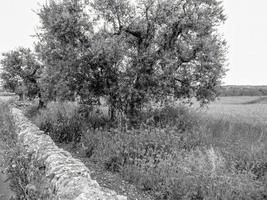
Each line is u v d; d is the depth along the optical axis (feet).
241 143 27.55
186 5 41.27
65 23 35.12
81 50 35.55
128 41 40.42
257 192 18.63
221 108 82.79
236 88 184.03
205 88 42.09
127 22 40.06
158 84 38.50
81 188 12.09
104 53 34.37
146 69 38.42
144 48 39.68
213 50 38.91
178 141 27.94
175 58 40.37
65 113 42.52
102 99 40.55
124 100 38.50
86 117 41.47
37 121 41.04
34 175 17.83
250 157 23.21
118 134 29.55
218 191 18.02
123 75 37.96
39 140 22.31
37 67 69.46
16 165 20.58
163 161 22.34
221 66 40.91
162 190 19.35
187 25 40.52
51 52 38.42
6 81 76.07
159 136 27.61
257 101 133.90
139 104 39.58
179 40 41.96
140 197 18.93
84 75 37.19
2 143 30.35
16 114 46.65
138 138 27.91
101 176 22.72
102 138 30.53
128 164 23.56
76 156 28.94
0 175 21.85
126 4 39.09
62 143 35.29
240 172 21.42
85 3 38.09
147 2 39.22
